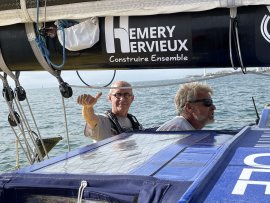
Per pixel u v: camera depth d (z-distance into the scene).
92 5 2.27
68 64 2.47
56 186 1.68
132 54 2.29
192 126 3.96
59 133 13.48
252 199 1.31
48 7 2.35
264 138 2.18
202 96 3.91
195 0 2.10
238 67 2.18
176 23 2.18
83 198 1.64
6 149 11.06
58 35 2.39
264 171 1.55
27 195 1.73
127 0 2.20
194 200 1.32
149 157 1.97
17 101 3.11
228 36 2.11
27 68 2.62
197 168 1.71
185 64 2.24
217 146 2.14
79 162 1.97
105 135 4.08
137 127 4.38
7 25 2.49
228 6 2.05
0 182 1.76
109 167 1.82
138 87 2.68
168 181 1.53
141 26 2.24
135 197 1.55
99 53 2.35
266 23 2.03
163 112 16.31
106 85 2.88
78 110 19.36
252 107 14.54
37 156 3.51
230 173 1.54
